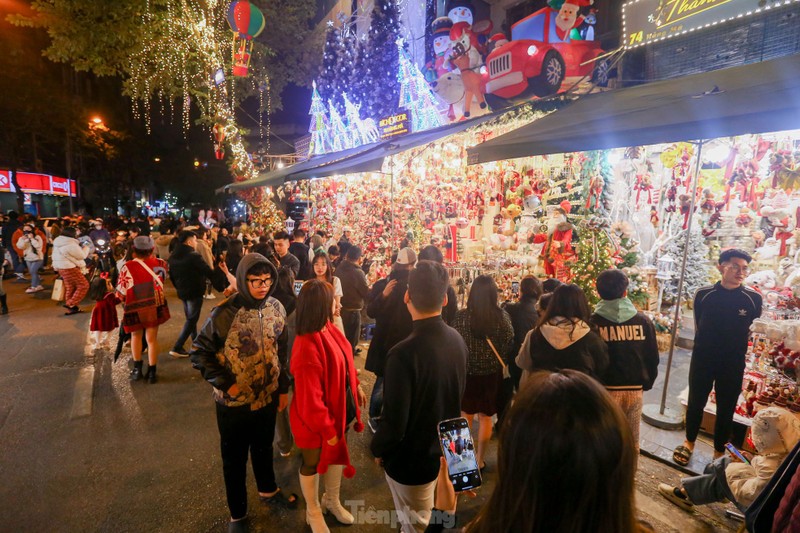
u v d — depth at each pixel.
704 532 2.79
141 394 4.99
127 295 5.16
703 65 5.70
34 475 3.45
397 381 1.97
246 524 2.88
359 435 4.16
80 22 10.73
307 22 18.30
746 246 5.84
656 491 3.20
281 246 5.93
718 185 5.85
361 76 13.57
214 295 10.52
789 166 4.30
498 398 3.29
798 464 1.40
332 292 2.55
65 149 24.42
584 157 6.00
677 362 5.61
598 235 5.68
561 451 0.73
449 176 7.87
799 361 3.42
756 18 5.14
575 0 6.56
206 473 3.49
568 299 2.64
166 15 11.53
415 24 11.71
